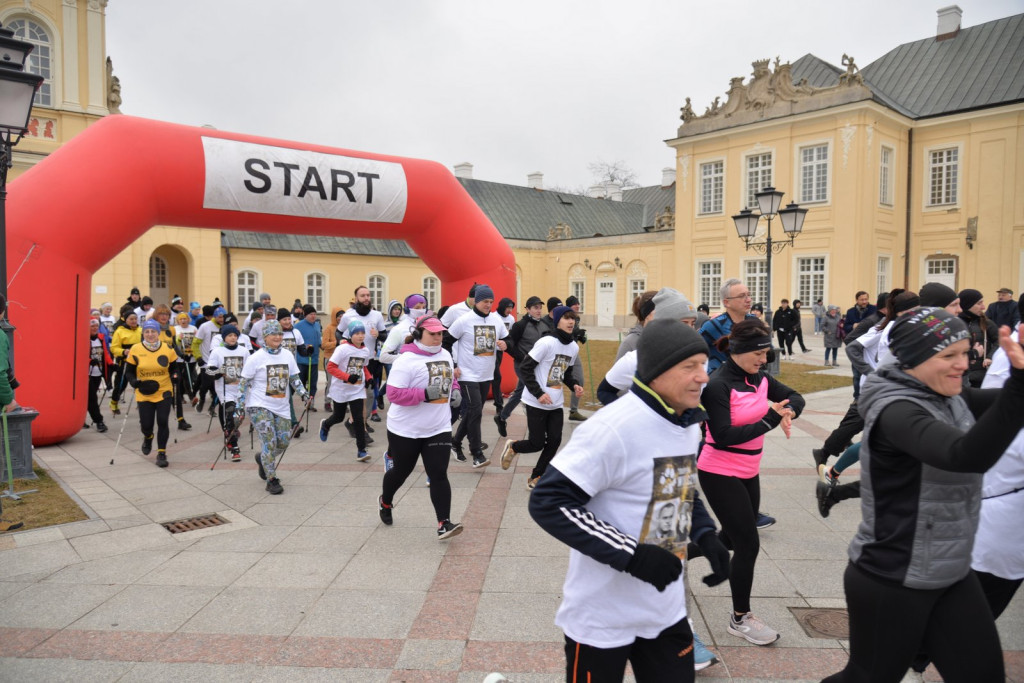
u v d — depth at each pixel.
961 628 2.20
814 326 28.05
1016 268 26.47
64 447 8.80
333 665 3.40
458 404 7.07
